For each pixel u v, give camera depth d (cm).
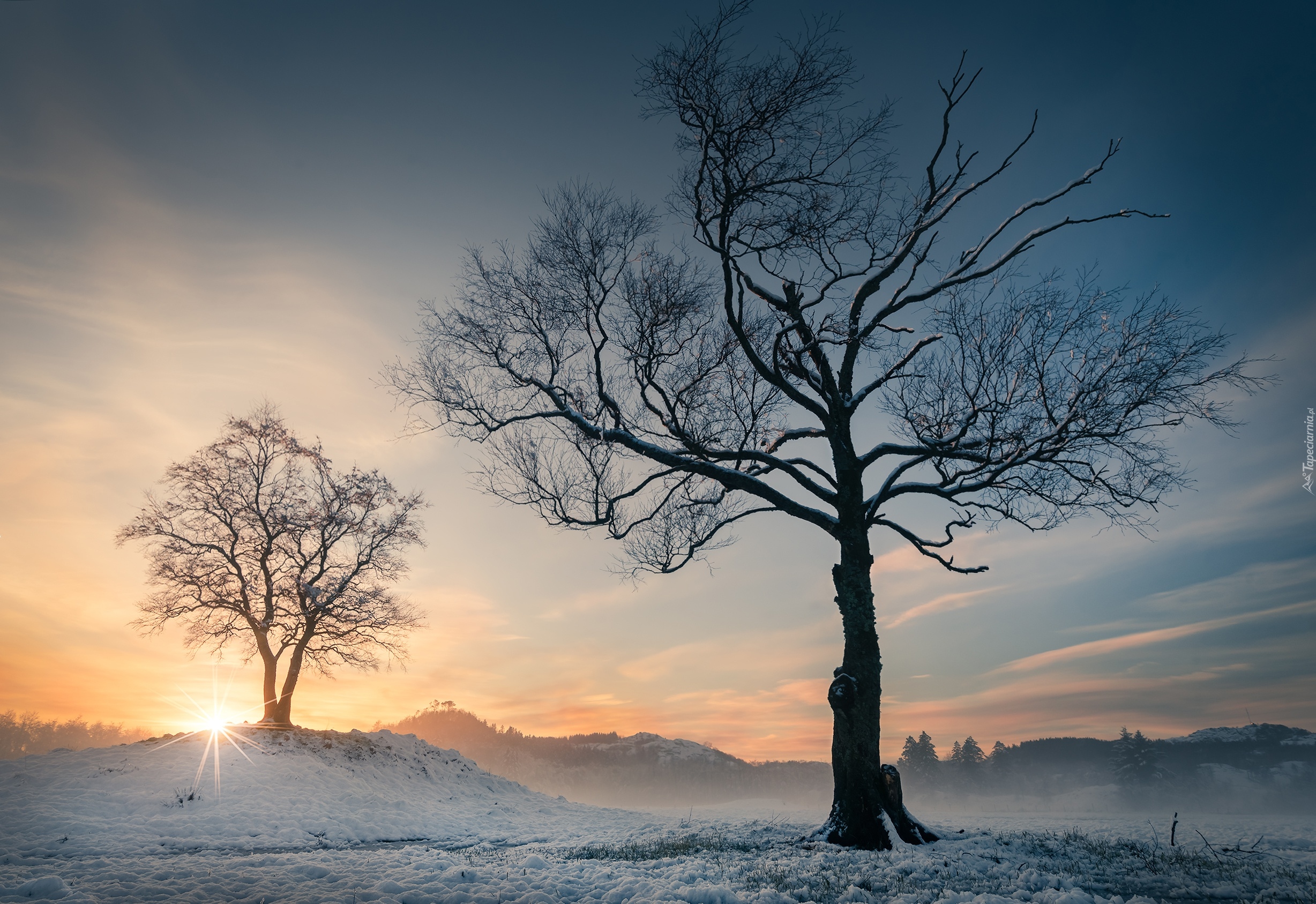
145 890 772
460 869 920
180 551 3084
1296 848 1279
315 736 2877
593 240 1484
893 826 1205
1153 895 809
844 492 1407
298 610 3159
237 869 950
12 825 1559
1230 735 13762
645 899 753
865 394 1466
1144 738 8988
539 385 1560
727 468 1495
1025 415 1320
